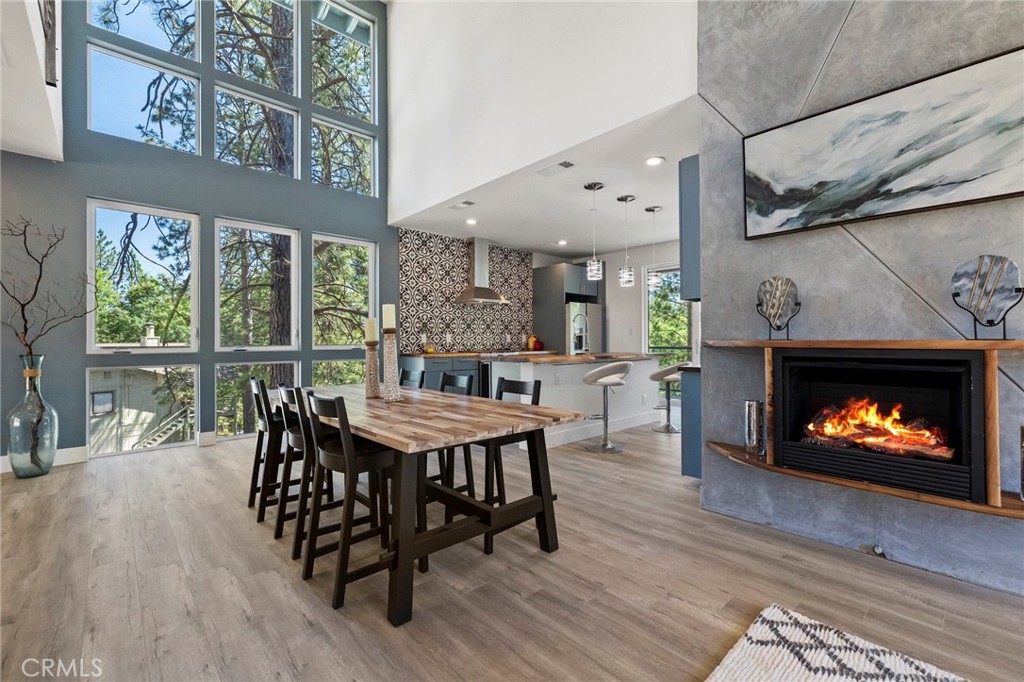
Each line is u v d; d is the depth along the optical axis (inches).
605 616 66.6
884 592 72.6
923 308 79.4
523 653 58.7
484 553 87.0
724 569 80.3
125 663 56.8
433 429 71.1
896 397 78.9
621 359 210.7
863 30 85.1
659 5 118.3
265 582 76.5
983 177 72.1
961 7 75.0
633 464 150.9
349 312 224.5
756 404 96.0
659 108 118.3
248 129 191.9
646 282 292.7
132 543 90.9
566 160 151.0
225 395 184.5
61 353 148.1
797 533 95.0
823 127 88.7
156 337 168.2
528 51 153.9
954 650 58.7
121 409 162.1
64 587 74.1
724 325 106.1
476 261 266.1
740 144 102.6
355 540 81.7
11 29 84.9
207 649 59.6
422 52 206.4
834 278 89.2
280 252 201.0
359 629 63.9
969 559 75.7
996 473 65.2
